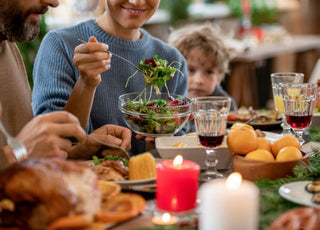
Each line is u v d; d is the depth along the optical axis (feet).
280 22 23.82
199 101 4.25
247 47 17.17
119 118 6.56
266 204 3.49
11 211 2.91
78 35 6.48
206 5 20.84
